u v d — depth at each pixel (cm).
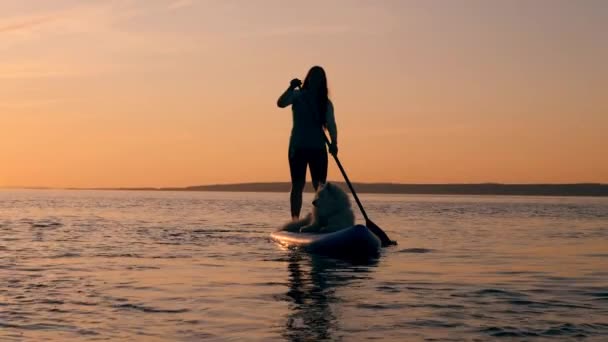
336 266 675
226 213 2086
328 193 850
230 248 866
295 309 435
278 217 1819
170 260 726
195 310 432
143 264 687
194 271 632
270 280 571
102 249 850
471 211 2444
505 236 1140
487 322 396
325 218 854
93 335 365
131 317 410
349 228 775
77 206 2683
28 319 404
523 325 387
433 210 2498
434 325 386
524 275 620
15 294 494
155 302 462
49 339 356
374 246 772
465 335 362
